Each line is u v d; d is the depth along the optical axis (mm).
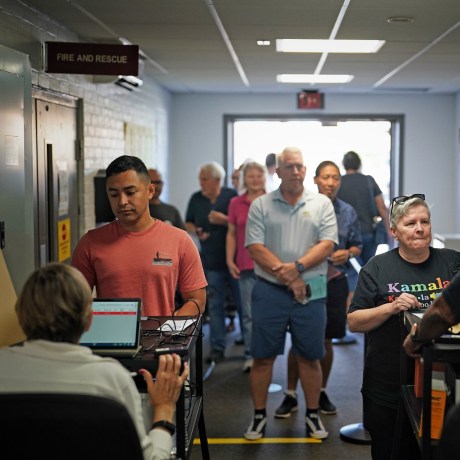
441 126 10102
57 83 4938
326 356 4648
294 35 5445
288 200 4082
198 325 2764
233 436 4297
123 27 5168
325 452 4031
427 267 2930
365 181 7102
